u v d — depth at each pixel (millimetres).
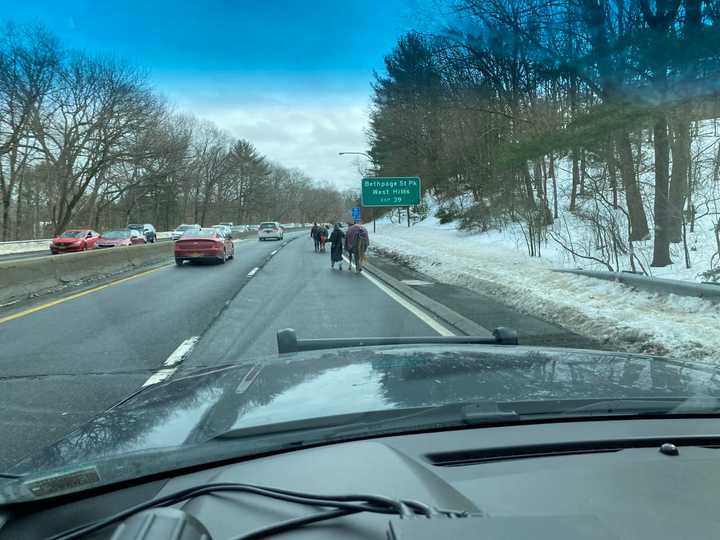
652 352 6430
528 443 1808
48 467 1763
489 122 26766
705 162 14047
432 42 26141
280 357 3074
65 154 44438
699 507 1388
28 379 5719
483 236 27438
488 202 28156
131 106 44406
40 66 39438
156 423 2066
